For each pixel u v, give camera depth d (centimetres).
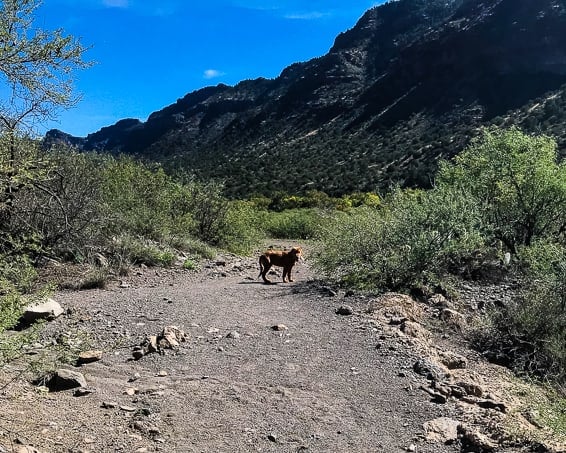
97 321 720
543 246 1064
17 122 540
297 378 555
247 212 2016
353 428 457
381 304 829
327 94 13175
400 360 608
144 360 593
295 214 3359
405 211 1077
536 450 414
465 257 1116
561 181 1259
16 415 424
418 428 459
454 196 1153
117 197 1448
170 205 1697
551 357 695
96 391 502
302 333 702
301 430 450
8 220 899
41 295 466
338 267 1085
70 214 1073
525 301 799
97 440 404
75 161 1182
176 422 450
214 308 823
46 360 503
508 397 548
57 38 502
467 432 438
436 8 15425
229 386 529
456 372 617
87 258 1095
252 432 441
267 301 895
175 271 1222
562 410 479
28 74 502
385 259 960
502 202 1315
